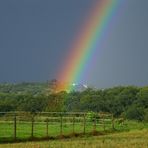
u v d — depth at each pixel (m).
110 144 75.31
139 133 118.75
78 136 101.62
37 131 112.62
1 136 89.88
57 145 71.81
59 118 144.62
